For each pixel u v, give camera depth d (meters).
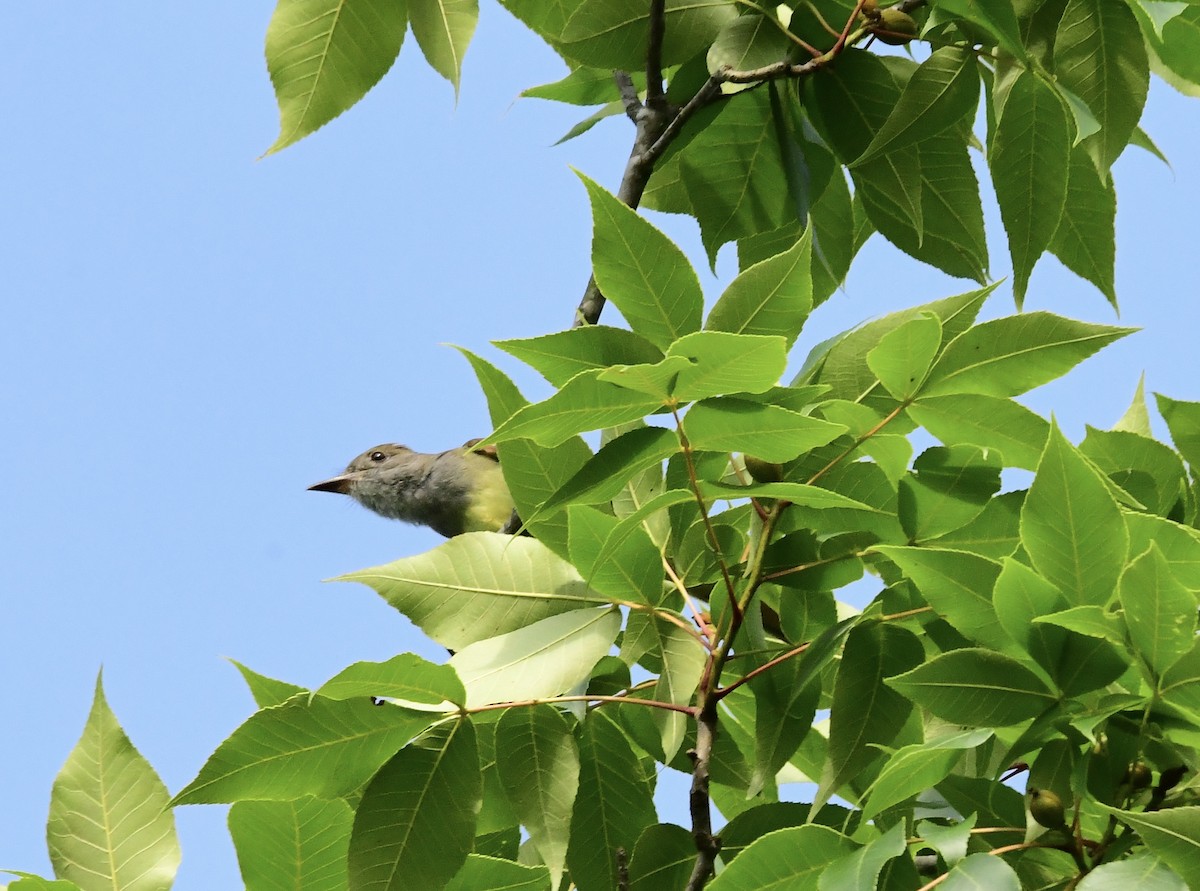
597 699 5.36
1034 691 4.70
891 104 7.41
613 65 7.44
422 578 5.69
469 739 5.22
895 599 5.46
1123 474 5.85
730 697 6.11
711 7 7.43
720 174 7.78
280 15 6.54
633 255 5.07
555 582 5.71
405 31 6.61
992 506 5.41
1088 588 4.61
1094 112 6.71
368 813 5.09
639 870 5.71
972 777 5.64
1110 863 4.26
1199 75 7.10
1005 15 6.46
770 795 6.49
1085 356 5.08
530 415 4.58
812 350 5.65
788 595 6.04
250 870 5.17
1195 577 4.94
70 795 5.21
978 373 5.14
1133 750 4.65
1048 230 6.92
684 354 4.48
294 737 5.09
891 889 4.88
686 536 5.83
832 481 5.55
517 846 6.36
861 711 5.43
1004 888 4.16
